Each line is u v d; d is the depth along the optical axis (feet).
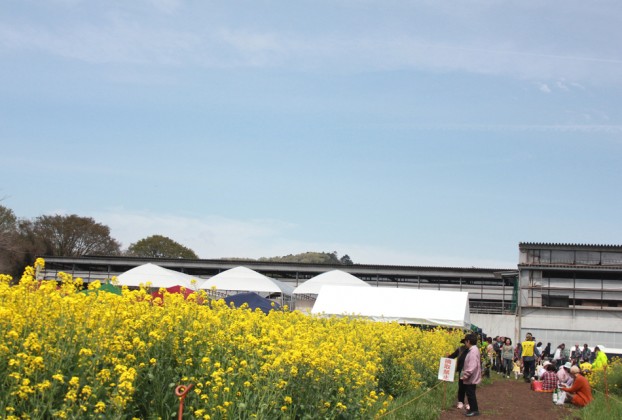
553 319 170.40
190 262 207.51
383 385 52.37
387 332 59.77
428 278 206.49
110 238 275.18
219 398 27.78
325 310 99.66
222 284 135.95
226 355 30.48
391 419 39.86
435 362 66.08
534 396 68.28
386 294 102.01
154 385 26.71
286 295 151.23
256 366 30.14
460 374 52.49
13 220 230.48
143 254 300.81
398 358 55.93
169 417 26.35
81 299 25.98
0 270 182.70
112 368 24.82
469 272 198.70
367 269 201.77
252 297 80.33
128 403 24.91
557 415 53.26
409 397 51.47
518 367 99.19
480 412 51.42
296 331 40.47
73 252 260.42
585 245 174.19
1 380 21.95
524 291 173.68
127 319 27.22
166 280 121.90
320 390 33.30
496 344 109.40
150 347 28.02
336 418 33.78
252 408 28.04
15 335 22.72
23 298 25.86
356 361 42.80
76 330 25.02
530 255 175.73
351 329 57.26
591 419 48.91
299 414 31.37
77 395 22.75
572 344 168.76
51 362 23.04
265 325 37.76
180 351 29.27
